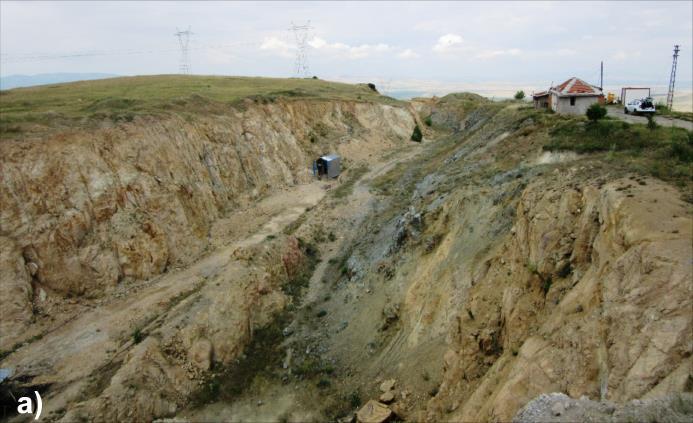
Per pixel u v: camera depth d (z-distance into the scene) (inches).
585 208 693.3
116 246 1245.1
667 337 441.7
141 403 860.6
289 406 897.5
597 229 655.8
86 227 1222.3
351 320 1077.8
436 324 884.0
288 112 2306.8
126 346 985.5
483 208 1021.2
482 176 1186.0
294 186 2004.2
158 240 1320.1
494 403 555.8
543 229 732.0
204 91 2316.7
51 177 1206.3
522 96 2561.5
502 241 890.7
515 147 1288.1
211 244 1476.4
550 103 1572.3
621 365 454.6
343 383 922.1
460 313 812.6
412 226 1195.3
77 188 1234.0
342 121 2568.9
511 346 666.2
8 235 1111.0
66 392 875.4
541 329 602.2
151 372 904.3
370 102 2802.7
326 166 2107.5
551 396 458.3
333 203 1738.4
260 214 1695.4
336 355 997.2
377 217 1557.6
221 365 993.5
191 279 1269.7
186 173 1539.1
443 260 993.5
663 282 477.7
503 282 771.4
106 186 1283.2
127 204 1316.4
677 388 406.0
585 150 1017.5
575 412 420.5
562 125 1212.5
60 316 1107.9
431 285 967.6
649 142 933.2
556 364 530.3
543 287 693.9
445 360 779.4
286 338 1082.7
